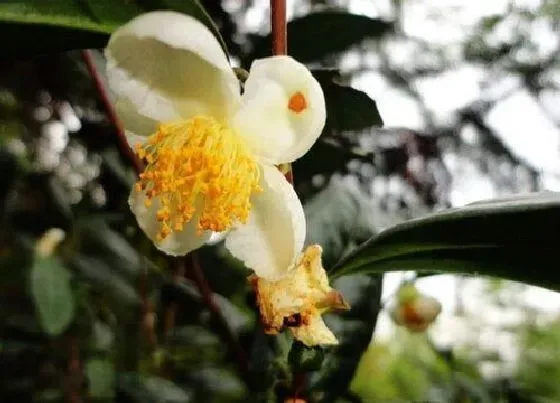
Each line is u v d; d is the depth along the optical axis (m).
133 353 0.24
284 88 0.09
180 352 0.24
